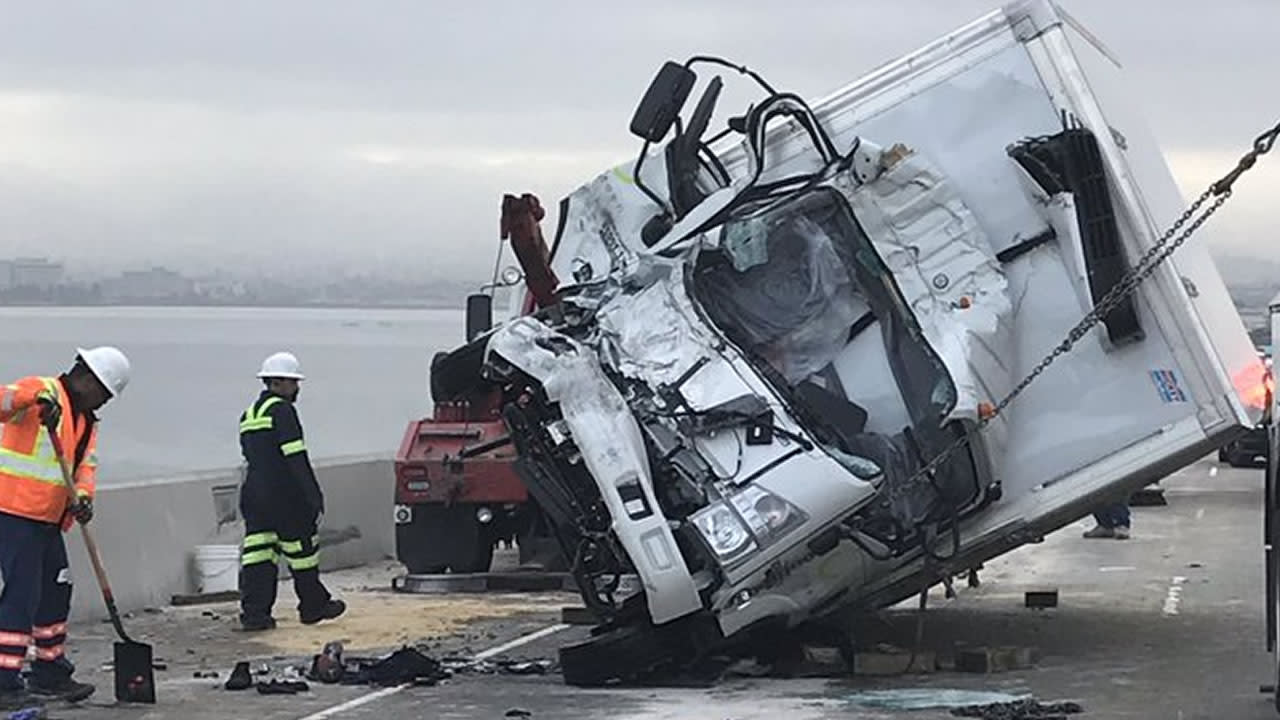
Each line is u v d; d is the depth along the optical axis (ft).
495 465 53.52
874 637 42.52
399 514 54.24
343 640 44.04
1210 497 93.86
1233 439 36.88
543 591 53.78
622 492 34.12
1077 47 37.76
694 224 37.65
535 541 55.93
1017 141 37.40
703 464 34.91
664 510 35.19
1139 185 37.14
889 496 35.81
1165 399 36.52
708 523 34.09
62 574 35.60
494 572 55.26
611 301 37.22
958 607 48.83
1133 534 72.23
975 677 36.88
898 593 39.14
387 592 53.88
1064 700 34.01
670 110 39.27
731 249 36.65
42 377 34.88
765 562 34.04
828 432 35.73
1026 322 37.04
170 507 51.55
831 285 36.63
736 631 35.35
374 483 63.36
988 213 37.29
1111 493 38.06
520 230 37.22
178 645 43.27
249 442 46.09
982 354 36.09
